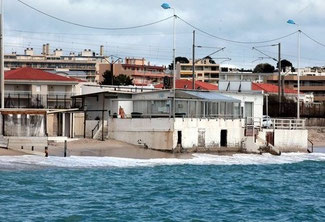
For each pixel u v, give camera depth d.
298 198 99.94
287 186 113.62
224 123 158.12
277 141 170.12
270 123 173.25
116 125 152.00
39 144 129.38
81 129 163.00
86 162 124.12
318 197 102.19
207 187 105.94
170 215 79.62
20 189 93.25
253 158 154.12
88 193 93.12
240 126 162.38
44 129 133.50
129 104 156.12
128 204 86.00
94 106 160.38
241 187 108.62
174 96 152.12
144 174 117.06
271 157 159.75
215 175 122.31
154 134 147.00
